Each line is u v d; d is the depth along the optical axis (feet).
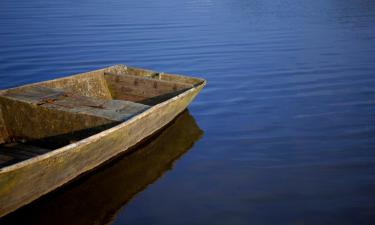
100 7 88.94
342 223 18.97
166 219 19.31
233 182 22.61
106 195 21.15
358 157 25.34
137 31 65.72
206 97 36.88
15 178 16.81
